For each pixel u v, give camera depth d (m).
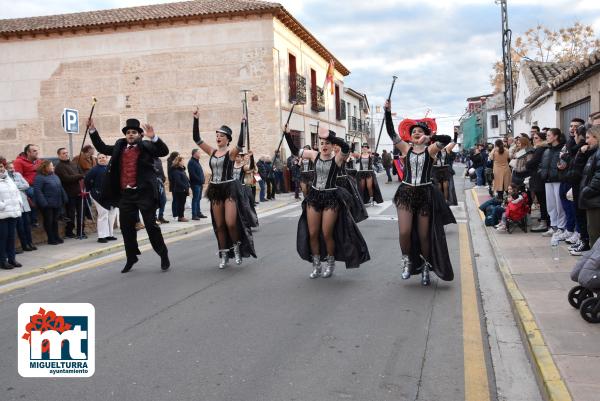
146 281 7.11
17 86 24.28
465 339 4.68
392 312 5.46
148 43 23.23
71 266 8.56
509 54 22.11
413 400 3.59
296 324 5.13
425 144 6.42
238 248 7.75
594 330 4.45
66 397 3.74
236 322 5.23
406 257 6.52
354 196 7.10
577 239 8.03
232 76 22.72
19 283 7.46
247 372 4.06
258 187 20.47
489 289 6.33
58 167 10.77
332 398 3.63
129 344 4.70
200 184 13.98
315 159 6.84
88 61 23.66
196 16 22.47
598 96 11.25
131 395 3.73
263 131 22.62
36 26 23.77
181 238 11.21
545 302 5.28
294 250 9.02
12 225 8.09
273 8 21.98
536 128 9.55
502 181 13.86
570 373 3.64
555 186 8.46
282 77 23.64
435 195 6.32
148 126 7.53
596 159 6.29
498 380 3.91
